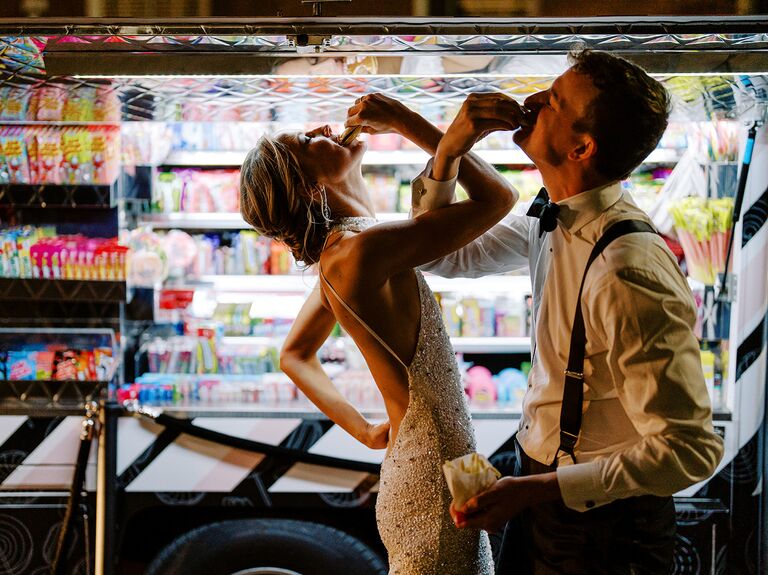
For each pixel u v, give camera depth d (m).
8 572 2.91
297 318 2.25
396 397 1.90
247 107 2.70
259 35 2.15
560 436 1.72
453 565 1.88
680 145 2.96
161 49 2.23
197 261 3.21
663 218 2.94
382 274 1.75
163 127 3.05
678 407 1.56
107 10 2.12
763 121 2.77
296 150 1.86
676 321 1.58
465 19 2.11
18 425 2.88
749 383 2.85
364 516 2.98
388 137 3.13
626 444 1.70
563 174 1.74
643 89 1.62
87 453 2.80
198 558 2.88
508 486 1.63
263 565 2.90
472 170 1.80
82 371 2.93
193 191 3.19
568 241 1.74
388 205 3.22
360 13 2.11
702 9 2.08
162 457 2.88
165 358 3.16
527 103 1.74
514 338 3.23
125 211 3.15
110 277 2.90
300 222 1.88
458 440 1.89
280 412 2.88
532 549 1.83
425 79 2.36
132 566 3.04
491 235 2.04
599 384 1.70
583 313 1.68
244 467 2.88
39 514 2.89
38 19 2.12
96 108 2.71
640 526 1.72
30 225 3.00
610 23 2.13
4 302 2.99
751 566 2.85
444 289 3.25
